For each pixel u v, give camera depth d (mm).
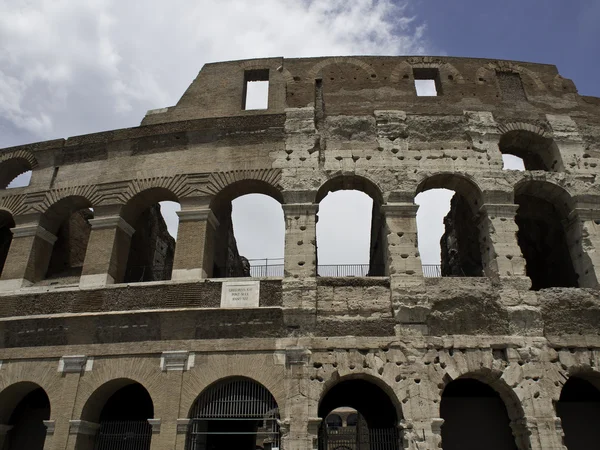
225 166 28516
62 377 24547
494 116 30297
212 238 28031
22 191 30766
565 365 23672
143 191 28781
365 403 30953
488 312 24562
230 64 33219
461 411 26188
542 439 22125
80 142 31203
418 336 23812
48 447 23219
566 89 32500
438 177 28266
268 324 24156
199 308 24453
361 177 27812
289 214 26859
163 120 31672
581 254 27234
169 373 23594
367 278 25312
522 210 33438
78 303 26031
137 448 24359
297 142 28781
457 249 36406
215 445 29188
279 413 22406
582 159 29344
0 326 26156
